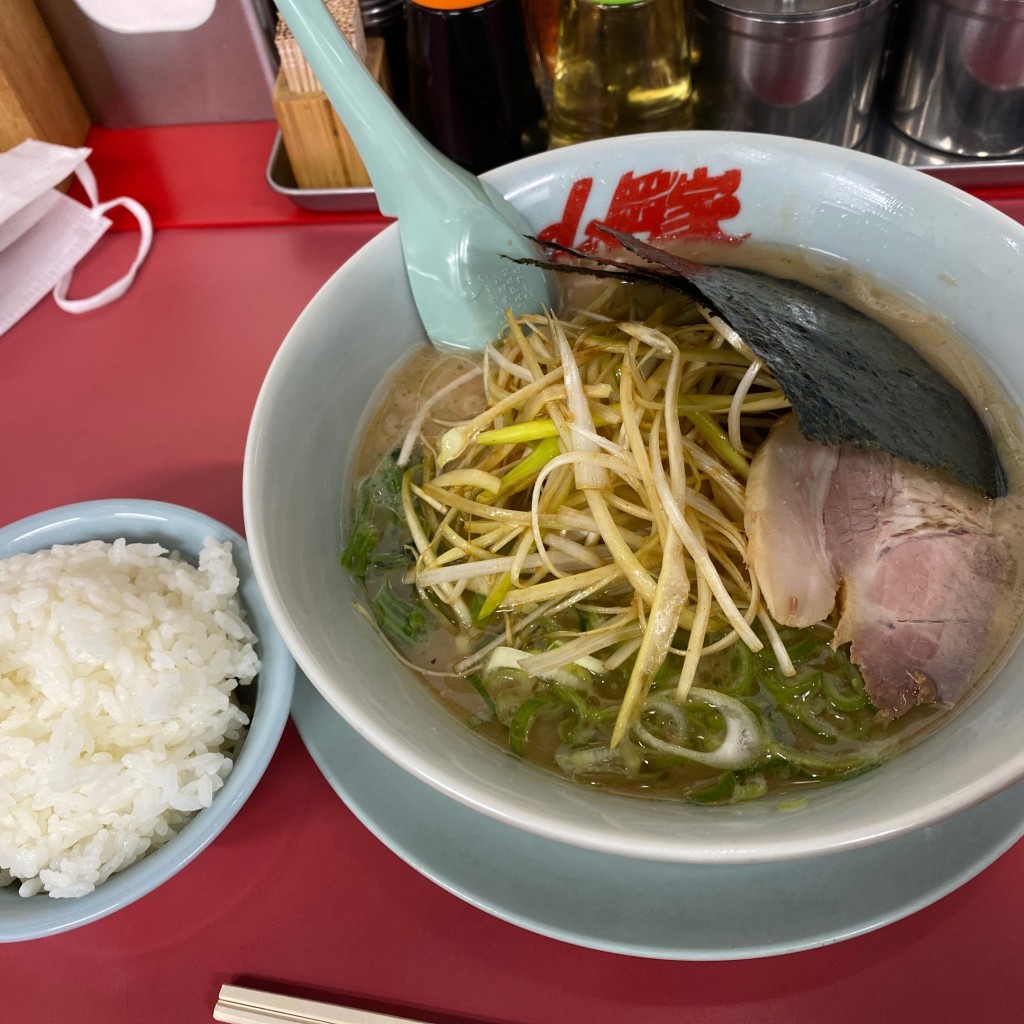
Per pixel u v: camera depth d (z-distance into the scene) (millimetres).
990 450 303
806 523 295
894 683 278
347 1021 260
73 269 432
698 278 295
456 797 229
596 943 253
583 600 303
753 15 377
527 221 343
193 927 278
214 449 372
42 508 363
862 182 326
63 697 280
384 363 334
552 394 312
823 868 259
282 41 393
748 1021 260
